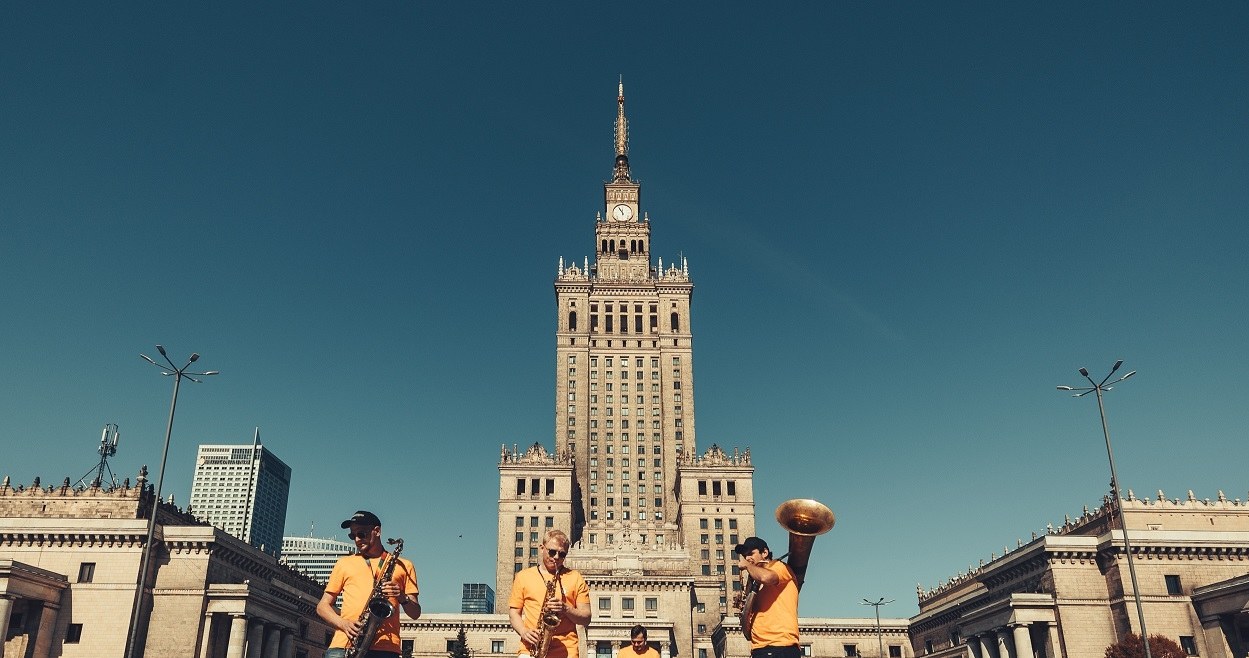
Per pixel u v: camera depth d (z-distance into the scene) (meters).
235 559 94.00
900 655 134.50
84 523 86.50
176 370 58.88
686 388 179.62
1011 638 91.38
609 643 112.38
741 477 164.75
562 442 174.12
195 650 83.88
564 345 183.00
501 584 152.25
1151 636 78.81
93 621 83.69
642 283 188.75
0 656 74.56
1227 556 87.94
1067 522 107.62
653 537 136.88
